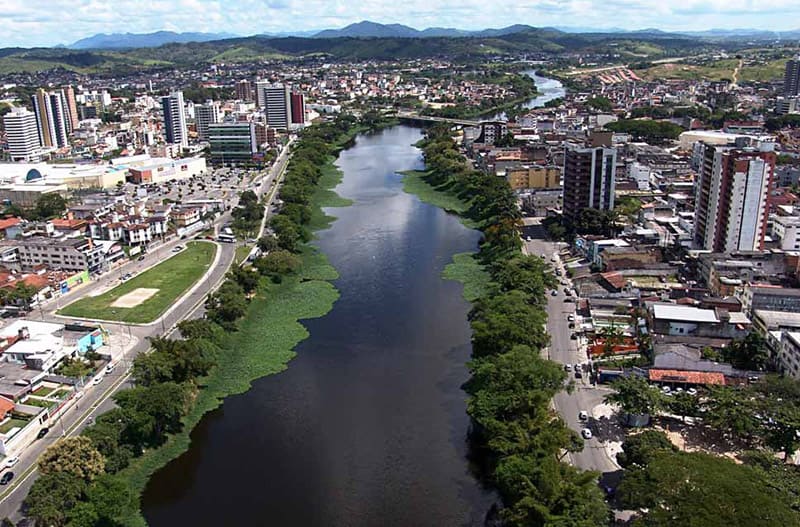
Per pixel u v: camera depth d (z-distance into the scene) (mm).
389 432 186625
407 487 163875
